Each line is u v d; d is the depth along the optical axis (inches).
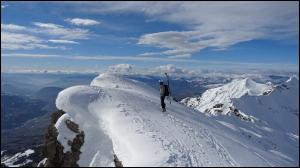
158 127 1162.0
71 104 1221.1
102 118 1197.7
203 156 975.6
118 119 1163.9
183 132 1173.7
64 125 1159.6
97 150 1074.1
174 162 895.7
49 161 1129.4
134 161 918.4
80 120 1175.0
